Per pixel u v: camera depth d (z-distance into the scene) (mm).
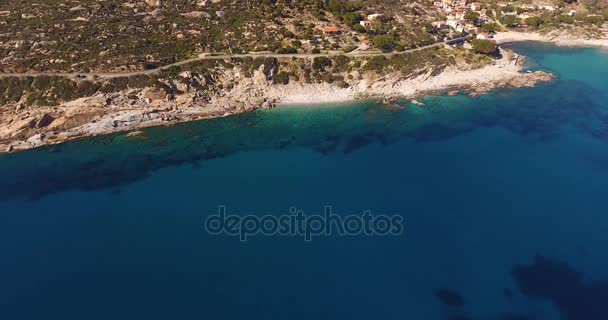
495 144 95062
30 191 80062
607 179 83188
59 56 109250
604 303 58844
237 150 93875
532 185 81562
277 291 60812
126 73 106562
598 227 71375
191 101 108125
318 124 104875
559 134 99375
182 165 88188
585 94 120062
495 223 72438
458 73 128375
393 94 119688
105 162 89062
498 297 60000
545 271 63688
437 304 59125
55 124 97125
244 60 115875
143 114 102250
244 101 112625
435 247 67812
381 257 66062
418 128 102312
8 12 127750
